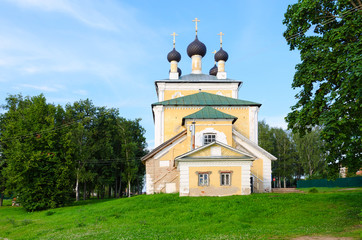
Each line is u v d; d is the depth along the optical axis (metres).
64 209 31.44
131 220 18.61
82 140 50.19
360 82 14.35
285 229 15.04
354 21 16.19
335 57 16.42
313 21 18.81
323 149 17.27
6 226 23.22
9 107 48.09
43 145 35.09
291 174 63.75
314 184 45.25
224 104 36.19
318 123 17.05
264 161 29.91
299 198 21.80
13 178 33.72
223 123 29.58
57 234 16.70
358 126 15.29
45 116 36.66
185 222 17.47
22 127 35.50
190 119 29.58
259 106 36.91
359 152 16.20
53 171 34.69
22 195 33.78
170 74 46.97
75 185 53.19
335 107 15.55
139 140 62.81
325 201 20.73
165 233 14.61
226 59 49.88
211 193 23.94
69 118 51.16
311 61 17.55
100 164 53.25
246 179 24.22
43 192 34.16
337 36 16.42
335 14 18.38
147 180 29.67
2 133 42.28
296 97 18.30
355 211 17.59
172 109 36.59
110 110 56.75
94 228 17.19
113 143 57.41
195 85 44.62
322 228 14.69
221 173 24.22
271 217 17.97
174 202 22.27
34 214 30.53
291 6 19.45
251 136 35.59
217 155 24.77
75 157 37.59
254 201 21.17
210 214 18.78
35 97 37.19
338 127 15.23
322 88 17.08
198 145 29.14
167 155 30.08
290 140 65.38
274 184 67.81
